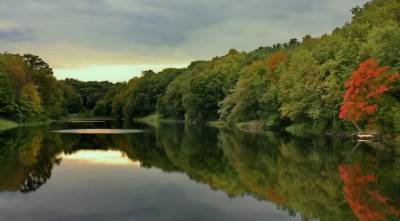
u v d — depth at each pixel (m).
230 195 24.88
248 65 103.19
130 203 22.61
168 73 165.38
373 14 69.81
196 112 110.50
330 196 24.09
